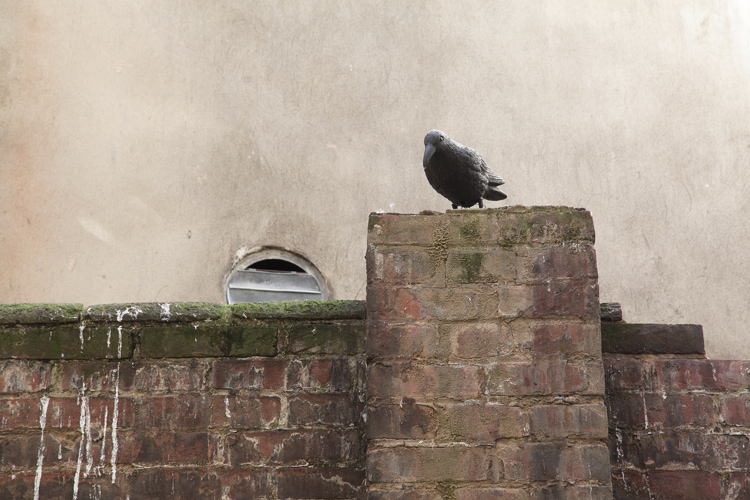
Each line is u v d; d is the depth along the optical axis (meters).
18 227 12.41
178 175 12.88
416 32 13.82
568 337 4.34
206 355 4.98
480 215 4.52
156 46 13.28
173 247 12.62
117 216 12.64
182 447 4.85
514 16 14.05
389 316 4.38
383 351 4.34
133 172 12.81
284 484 4.80
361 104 13.47
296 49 13.55
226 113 13.19
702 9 14.55
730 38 14.50
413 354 4.33
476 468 4.20
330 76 13.51
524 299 4.39
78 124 12.88
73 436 4.86
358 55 13.63
